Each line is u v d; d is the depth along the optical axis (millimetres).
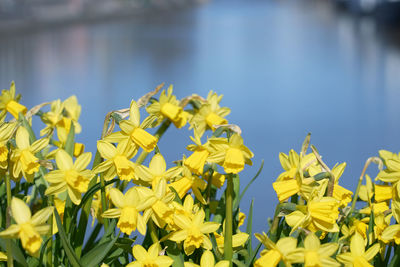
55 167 1389
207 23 33562
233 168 1117
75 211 1301
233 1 61938
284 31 28359
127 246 1234
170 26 30766
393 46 20297
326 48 20781
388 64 15969
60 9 33156
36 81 11891
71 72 13633
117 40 22719
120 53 18562
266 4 55781
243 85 11891
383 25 28156
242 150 1146
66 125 1623
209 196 1411
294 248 1041
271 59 17891
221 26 31422
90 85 11352
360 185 1469
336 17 36188
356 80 13070
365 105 9523
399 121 7820
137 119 1209
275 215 1158
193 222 1177
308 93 11109
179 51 19500
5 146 1153
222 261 1155
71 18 32594
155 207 1120
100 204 1479
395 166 1209
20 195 1455
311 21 34250
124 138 1207
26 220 996
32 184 1562
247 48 21219
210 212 1480
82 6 35438
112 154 1184
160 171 1208
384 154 1422
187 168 1247
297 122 7781
